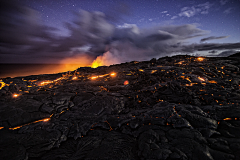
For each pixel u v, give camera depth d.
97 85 9.62
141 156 3.28
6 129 4.57
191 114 4.57
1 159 3.30
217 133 3.73
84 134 4.38
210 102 5.63
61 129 4.54
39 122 4.92
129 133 4.29
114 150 3.61
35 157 3.48
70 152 3.64
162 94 6.96
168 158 3.07
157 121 4.52
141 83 9.19
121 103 6.47
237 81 7.81
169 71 10.64
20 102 6.16
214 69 10.24
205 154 3.00
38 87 9.12
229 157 2.86
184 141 3.50
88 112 5.70
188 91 6.66
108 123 4.84
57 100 6.62
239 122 4.00
